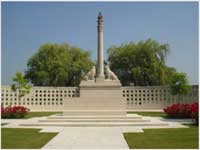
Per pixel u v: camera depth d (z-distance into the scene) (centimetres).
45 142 1822
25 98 5219
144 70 6278
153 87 5209
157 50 6406
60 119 2923
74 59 6669
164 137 2002
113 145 1708
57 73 6241
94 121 2867
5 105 5194
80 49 6788
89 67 6544
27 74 6488
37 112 4722
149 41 6450
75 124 2747
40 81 6319
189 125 2800
